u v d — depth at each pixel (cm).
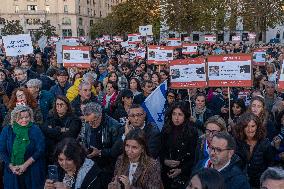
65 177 411
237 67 718
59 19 9169
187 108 548
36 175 538
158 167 415
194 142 540
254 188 498
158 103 644
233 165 391
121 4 4916
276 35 6538
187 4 3988
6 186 541
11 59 1591
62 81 917
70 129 570
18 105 561
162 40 3519
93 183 399
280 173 281
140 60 1634
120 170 425
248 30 4809
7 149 536
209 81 742
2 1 9106
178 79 782
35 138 536
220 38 5303
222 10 4334
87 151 511
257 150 497
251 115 504
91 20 10000
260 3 4116
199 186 276
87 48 1133
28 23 9119
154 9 4438
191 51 1919
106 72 1298
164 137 554
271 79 1128
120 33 5125
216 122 470
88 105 536
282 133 603
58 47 1459
